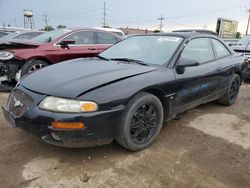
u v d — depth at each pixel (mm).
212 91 4043
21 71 5152
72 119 2369
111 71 2930
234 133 3561
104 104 2488
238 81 4891
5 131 3312
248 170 2652
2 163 2602
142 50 3693
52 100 2447
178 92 3271
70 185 2303
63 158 2736
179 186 2346
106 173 2496
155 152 2932
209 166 2691
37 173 2461
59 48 5734
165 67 3203
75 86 2539
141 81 2816
